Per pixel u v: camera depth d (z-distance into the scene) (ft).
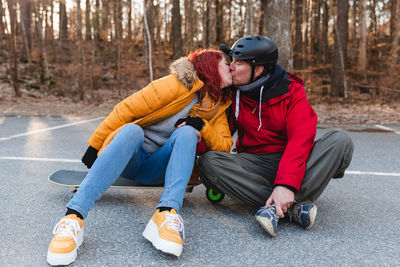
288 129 6.56
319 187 6.48
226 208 7.65
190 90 6.51
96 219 6.82
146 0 37.99
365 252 5.67
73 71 49.52
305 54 52.37
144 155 6.74
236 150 7.73
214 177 6.73
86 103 38.47
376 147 15.72
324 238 6.19
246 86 6.61
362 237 6.26
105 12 67.36
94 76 50.72
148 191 8.80
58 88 46.26
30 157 12.67
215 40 62.44
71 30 78.95
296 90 6.63
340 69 42.91
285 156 6.26
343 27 43.75
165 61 54.19
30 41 62.64
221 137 6.75
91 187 5.48
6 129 19.56
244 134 7.30
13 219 6.77
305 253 5.61
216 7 66.90
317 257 5.48
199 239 6.05
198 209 7.55
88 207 5.46
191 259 5.33
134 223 6.69
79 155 13.25
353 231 6.53
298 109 6.50
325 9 59.72
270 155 7.02
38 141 15.98
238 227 6.61
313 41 67.21
